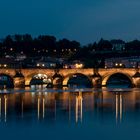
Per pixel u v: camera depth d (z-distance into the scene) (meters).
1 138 128.00
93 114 171.38
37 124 149.00
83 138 128.62
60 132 136.00
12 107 194.00
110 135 132.25
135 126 145.25
